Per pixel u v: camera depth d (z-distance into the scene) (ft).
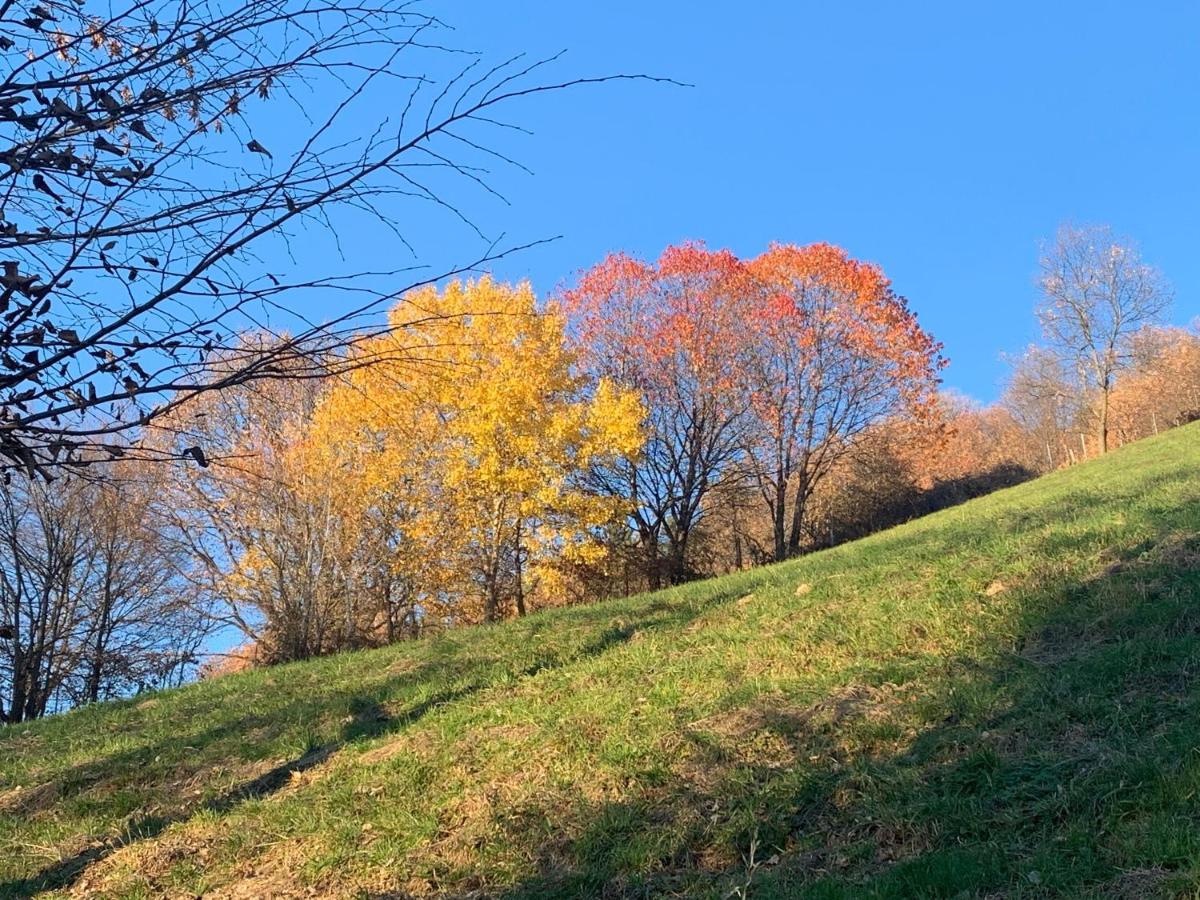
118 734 31.04
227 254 7.98
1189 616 19.83
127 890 18.90
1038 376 163.73
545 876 16.25
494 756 21.94
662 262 98.58
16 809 24.82
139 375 8.18
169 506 68.80
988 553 29.32
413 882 17.01
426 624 77.10
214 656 77.97
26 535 71.72
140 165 8.16
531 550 72.64
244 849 19.86
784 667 23.27
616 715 22.45
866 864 14.07
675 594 41.37
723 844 15.72
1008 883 12.35
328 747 25.99
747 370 99.45
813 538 132.36
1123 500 34.27
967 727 17.37
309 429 59.88
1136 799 13.38
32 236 7.73
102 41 8.32
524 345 69.77
